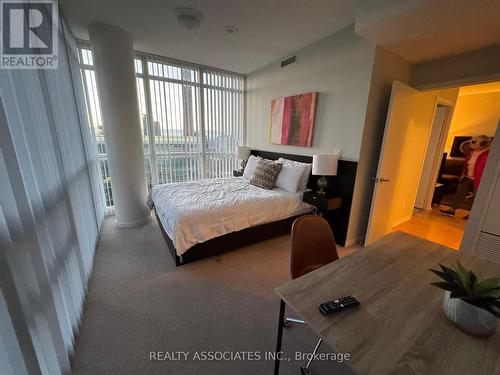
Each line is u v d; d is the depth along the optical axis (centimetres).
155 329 152
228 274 215
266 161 333
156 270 219
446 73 248
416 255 130
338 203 265
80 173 218
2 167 79
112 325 154
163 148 385
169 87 370
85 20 243
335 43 262
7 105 91
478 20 173
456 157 444
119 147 291
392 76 251
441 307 91
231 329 153
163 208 241
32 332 89
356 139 253
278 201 263
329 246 151
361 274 112
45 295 103
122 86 277
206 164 433
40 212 108
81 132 245
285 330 153
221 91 422
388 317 85
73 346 136
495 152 205
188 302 178
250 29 258
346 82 256
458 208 428
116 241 277
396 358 69
